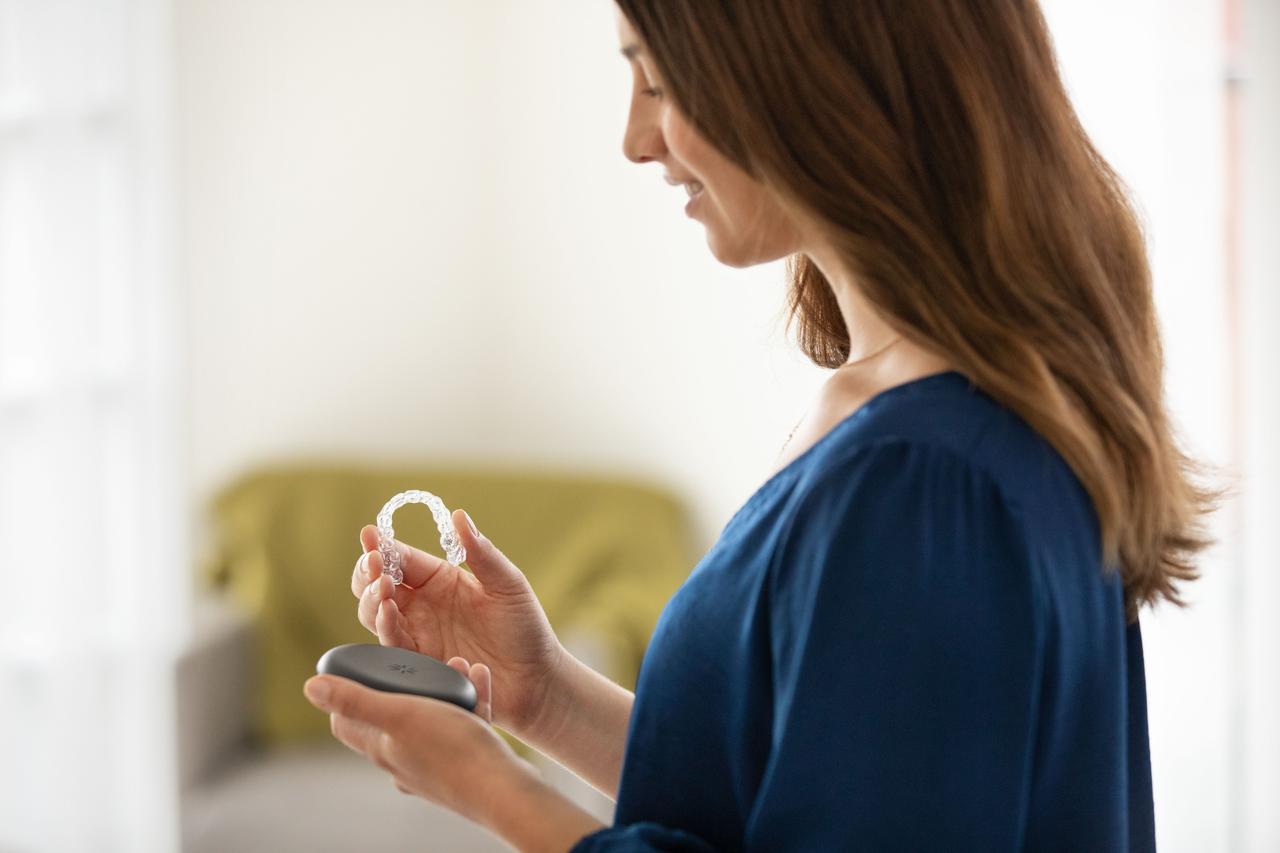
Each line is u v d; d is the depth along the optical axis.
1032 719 0.65
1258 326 2.46
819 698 0.65
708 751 0.74
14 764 2.42
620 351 3.29
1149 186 2.54
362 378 3.43
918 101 0.70
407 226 3.40
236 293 3.39
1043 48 0.74
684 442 3.25
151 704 2.54
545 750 1.01
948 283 0.69
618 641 2.61
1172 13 2.51
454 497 3.12
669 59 0.71
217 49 3.33
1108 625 0.73
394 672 0.83
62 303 2.39
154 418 2.55
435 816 2.43
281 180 3.37
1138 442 0.71
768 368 3.14
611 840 0.69
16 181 2.35
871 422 0.69
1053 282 0.71
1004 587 0.65
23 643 2.41
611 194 3.27
